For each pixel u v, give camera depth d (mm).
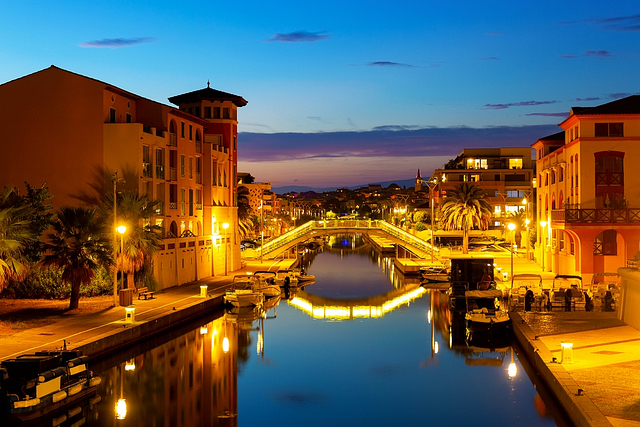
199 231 75562
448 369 39625
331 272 103125
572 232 62750
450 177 163750
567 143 69312
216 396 34281
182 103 85375
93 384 32094
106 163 59562
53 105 60219
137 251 53625
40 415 28500
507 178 163000
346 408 32625
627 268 44531
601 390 27469
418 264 94688
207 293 62250
